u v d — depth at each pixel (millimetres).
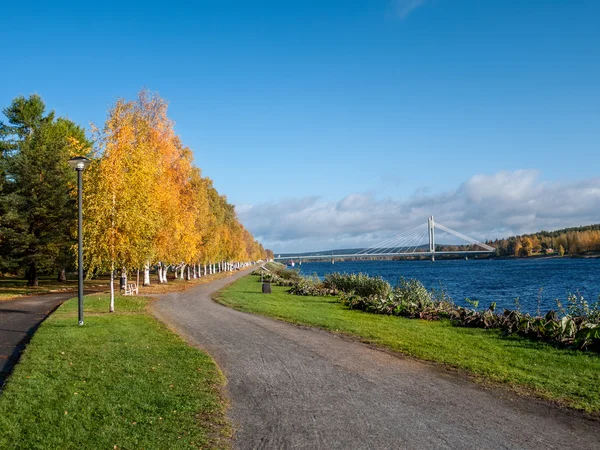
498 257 188750
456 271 90688
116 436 6070
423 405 7562
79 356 10219
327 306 22156
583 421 6859
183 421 6672
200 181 43125
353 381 8992
